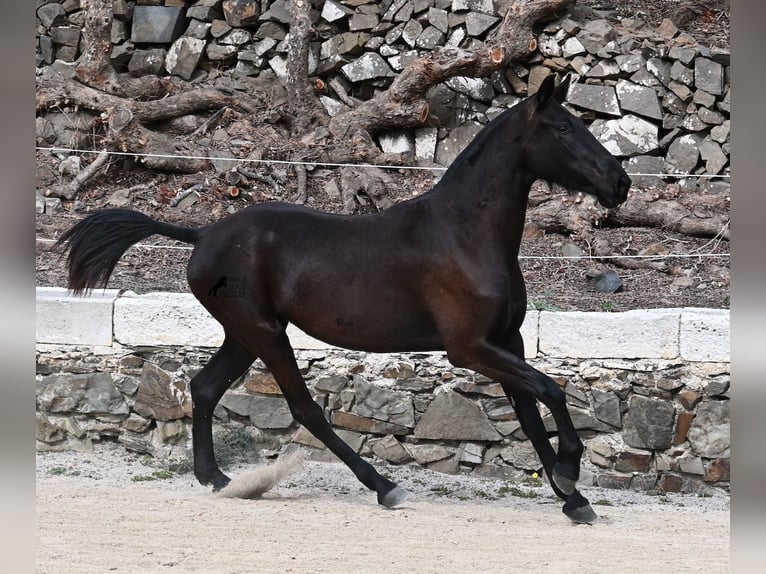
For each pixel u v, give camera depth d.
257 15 17.34
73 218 14.91
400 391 10.96
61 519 8.16
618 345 10.60
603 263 14.05
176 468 10.90
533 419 8.91
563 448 8.38
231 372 9.82
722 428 10.31
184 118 16.64
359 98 17.02
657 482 10.53
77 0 17.94
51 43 17.83
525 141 8.50
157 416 11.24
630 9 16.89
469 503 9.63
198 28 17.47
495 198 8.56
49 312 11.43
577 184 8.44
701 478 10.41
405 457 11.00
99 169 15.64
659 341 10.48
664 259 13.95
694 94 15.35
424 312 8.72
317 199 15.24
